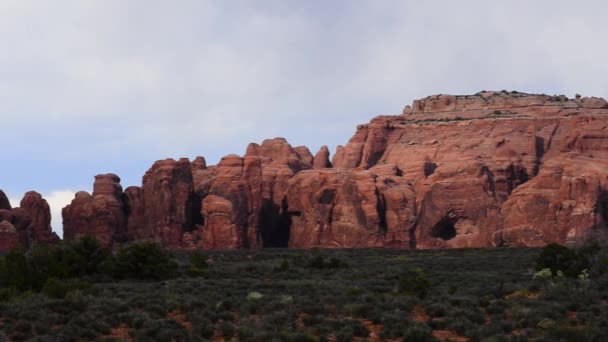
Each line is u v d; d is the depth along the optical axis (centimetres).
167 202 18525
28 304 5584
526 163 18038
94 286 6688
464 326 5112
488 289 6650
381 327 5228
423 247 17062
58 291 6231
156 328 4912
